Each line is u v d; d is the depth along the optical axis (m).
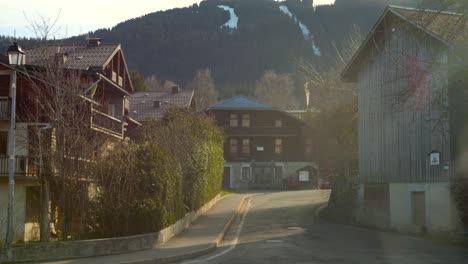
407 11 25.95
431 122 24.38
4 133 26.70
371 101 29.70
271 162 71.31
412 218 25.66
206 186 35.22
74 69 21.72
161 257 16.27
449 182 22.83
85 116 19.81
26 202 26.81
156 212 19.62
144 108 61.00
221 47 134.75
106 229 18.92
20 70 21.83
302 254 17.09
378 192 28.70
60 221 18.89
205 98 92.00
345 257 16.39
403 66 23.25
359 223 29.72
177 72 129.62
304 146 71.44
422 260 15.77
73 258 16.16
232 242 21.42
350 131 36.53
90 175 18.89
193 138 31.66
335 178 34.53
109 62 34.62
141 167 20.17
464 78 20.20
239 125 71.88
